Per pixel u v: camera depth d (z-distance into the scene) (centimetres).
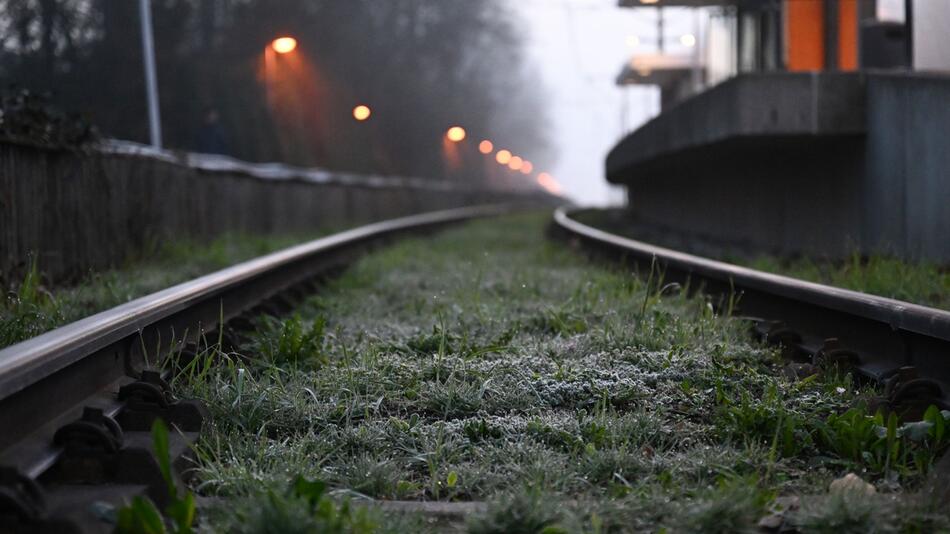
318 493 337
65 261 1084
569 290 957
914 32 1437
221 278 729
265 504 328
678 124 1747
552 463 424
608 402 529
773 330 680
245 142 4328
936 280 942
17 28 3262
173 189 1503
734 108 1377
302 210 2442
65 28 3431
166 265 1243
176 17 4084
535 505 356
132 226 1306
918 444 436
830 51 2080
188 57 4166
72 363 420
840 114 1344
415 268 1329
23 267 949
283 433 489
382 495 407
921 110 1179
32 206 1001
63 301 761
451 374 557
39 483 354
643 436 467
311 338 662
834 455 445
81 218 1135
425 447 455
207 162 1881
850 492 364
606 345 655
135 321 512
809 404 497
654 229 2772
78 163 1129
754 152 1691
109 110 3538
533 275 1105
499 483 413
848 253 1269
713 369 577
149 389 450
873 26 1919
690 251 1673
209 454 437
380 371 587
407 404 532
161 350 580
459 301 888
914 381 477
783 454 447
